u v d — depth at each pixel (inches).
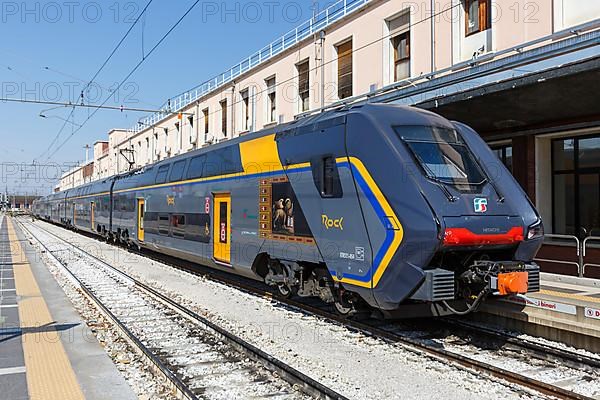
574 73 325.7
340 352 293.6
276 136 400.2
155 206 720.3
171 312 398.6
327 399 217.9
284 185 382.9
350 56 695.7
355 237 308.8
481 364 260.2
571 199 504.1
